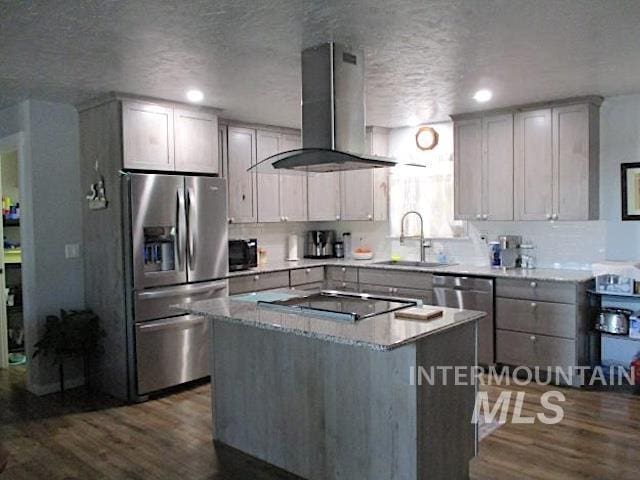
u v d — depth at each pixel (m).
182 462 3.07
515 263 4.89
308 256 6.32
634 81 3.83
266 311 2.83
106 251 4.20
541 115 4.54
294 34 2.75
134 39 2.79
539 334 4.27
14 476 2.91
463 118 4.99
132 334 4.03
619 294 4.13
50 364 4.29
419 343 2.39
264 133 5.43
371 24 2.62
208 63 3.25
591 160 4.37
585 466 2.88
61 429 3.55
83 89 3.87
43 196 4.24
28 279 4.29
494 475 2.80
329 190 6.01
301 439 2.89
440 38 2.84
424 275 4.89
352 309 2.82
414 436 2.41
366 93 4.15
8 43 2.84
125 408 3.93
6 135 4.50
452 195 5.40
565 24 2.65
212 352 3.35
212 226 4.48
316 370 2.79
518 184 4.70
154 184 4.08
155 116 4.20
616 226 4.46
